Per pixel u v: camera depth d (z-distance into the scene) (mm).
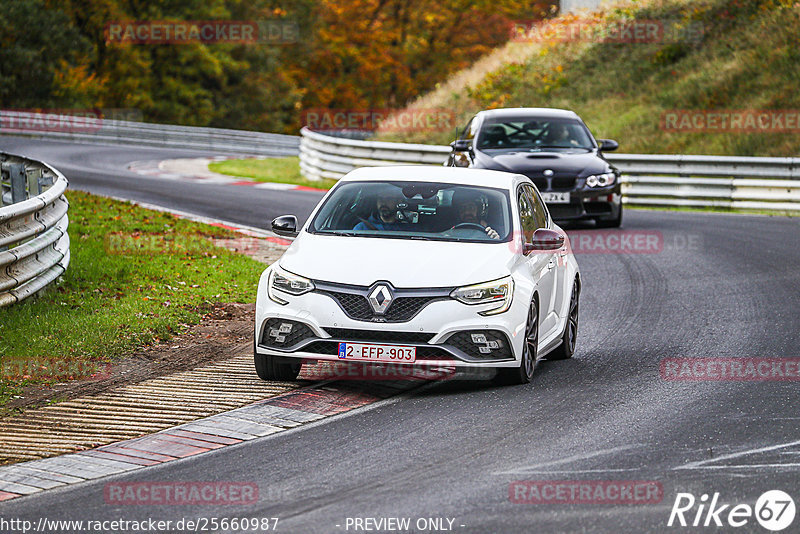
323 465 23328
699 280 51438
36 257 40594
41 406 28594
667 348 36844
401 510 20266
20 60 197500
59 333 35656
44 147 140500
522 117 69500
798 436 25359
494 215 32844
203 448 24812
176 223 64125
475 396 29766
